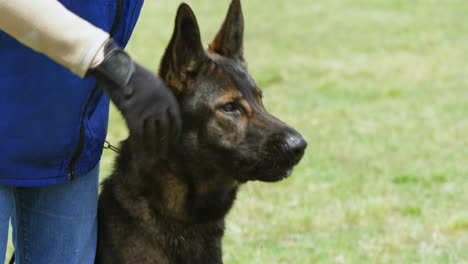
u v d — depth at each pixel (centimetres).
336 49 1820
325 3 2591
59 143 296
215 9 2441
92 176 333
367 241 627
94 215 340
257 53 1764
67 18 238
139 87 243
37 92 284
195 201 358
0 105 280
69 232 325
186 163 348
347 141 995
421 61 1656
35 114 286
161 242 355
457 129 1064
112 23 310
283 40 1948
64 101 291
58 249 326
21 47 276
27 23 233
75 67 239
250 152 344
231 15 388
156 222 353
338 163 890
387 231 657
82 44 237
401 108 1217
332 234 648
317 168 859
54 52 239
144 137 254
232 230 646
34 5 232
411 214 707
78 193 323
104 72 241
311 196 759
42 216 318
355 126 1085
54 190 314
